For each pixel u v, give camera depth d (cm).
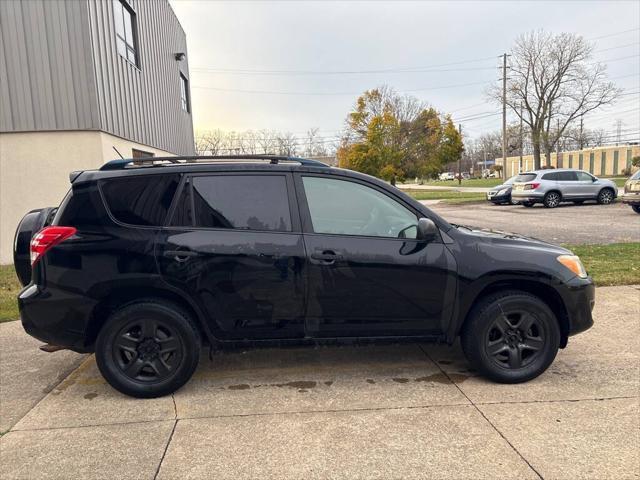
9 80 883
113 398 363
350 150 4319
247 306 358
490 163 10356
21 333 525
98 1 938
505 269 365
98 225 353
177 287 349
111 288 348
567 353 433
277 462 277
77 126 905
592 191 2033
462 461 274
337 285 360
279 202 368
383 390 367
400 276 363
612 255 845
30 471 273
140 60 1231
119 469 273
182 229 355
